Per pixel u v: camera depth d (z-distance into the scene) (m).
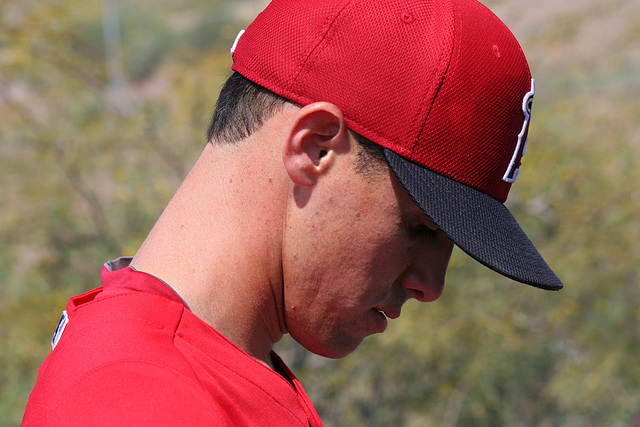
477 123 2.24
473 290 13.72
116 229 15.73
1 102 16.77
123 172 15.71
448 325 13.09
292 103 2.25
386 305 2.45
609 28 29.88
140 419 1.71
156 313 2.00
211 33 40.34
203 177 2.35
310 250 2.28
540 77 28.41
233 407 1.98
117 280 2.18
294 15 2.29
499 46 2.33
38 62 16.92
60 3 18.47
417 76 2.18
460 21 2.27
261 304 2.31
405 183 2.17
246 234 2.26
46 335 12.69
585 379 13.19
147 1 45.19
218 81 16.94
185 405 1.77
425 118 2.18
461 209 2.22
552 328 13.85
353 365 13.06
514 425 13.73
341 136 2.20
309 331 2.41
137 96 22.06
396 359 13.20
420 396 13.45
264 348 2.40
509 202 15.03
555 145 15.66
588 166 14.91
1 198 15.48
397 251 2.32
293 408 2.17
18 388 11.88
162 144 16.69
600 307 13.73
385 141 2.19
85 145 16.16
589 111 18.30
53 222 15.37
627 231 13.97
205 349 2.02
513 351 13.15
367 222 2.26
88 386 1.77
